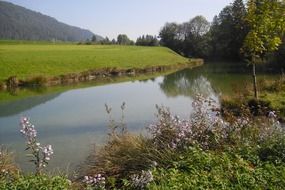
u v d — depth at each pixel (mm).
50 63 49562
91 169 10109
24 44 93750
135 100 27828
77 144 15180
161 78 46906
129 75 52312
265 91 23469
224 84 36906
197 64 80125
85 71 48719
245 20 20891
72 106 25203
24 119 8086
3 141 15938
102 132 17266
